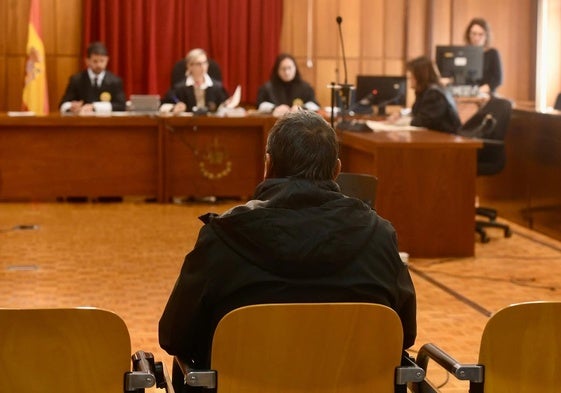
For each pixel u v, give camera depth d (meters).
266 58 12.52
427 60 8.84
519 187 8.99
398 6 12.91
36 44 11.62
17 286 6.38
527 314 2.67
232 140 10.12
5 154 9.79
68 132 9.85
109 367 2.53
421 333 5.44
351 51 12.89
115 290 6.30
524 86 13.00
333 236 2.64
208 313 2.71
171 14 12.23
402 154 7.48
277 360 2.56
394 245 2.75
